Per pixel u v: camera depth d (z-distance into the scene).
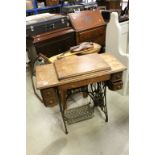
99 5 3.44
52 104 1.29
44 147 1.53
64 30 2.12
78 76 1.23
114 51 1.89
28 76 2.70
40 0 3.34
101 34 2.35
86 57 1.45
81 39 2.21
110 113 1.85
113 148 1.47
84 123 1.74
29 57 2.40
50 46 2.06
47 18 2.15
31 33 1.96
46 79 1.25
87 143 1.53
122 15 2.08
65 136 1.62
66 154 1.45
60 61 1.42
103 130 1.65
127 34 1.96
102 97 1.76
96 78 1.27
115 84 1.37
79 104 2.03
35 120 1.86
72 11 2.63
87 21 2.23
